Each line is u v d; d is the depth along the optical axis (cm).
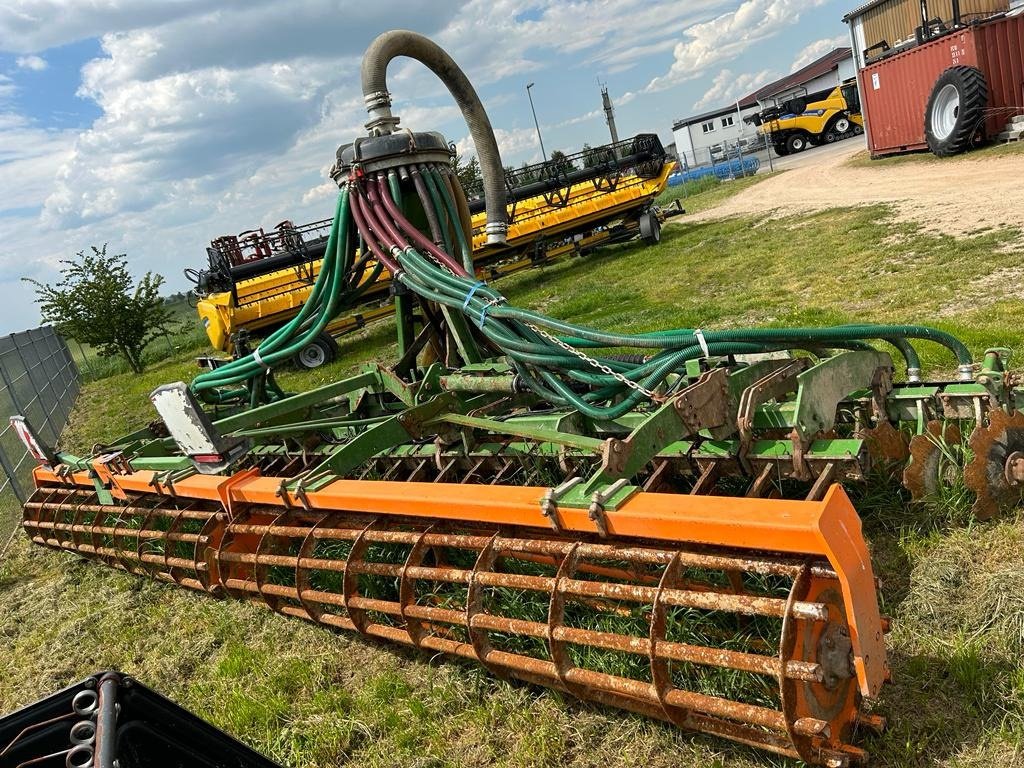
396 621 401
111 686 167
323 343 1310
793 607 233
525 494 307
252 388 612
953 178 1477
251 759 191
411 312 590
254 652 419
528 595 371
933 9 2295
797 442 330
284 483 399
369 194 517
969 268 859
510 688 338
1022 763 244
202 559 458
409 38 530
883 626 254
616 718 307
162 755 178
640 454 314
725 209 2078
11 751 167
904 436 399
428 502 331
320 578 444
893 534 376
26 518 637
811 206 1645
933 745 260
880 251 1059
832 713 254
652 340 383
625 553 278
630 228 1670
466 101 558
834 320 780
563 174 1591
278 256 1313
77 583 594
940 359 593
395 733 331
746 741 259
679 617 313
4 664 487
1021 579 313
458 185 561
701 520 252
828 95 3584
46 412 1392
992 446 360
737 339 378
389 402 585
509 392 459
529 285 1609
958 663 282
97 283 2142
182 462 480
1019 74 1684
